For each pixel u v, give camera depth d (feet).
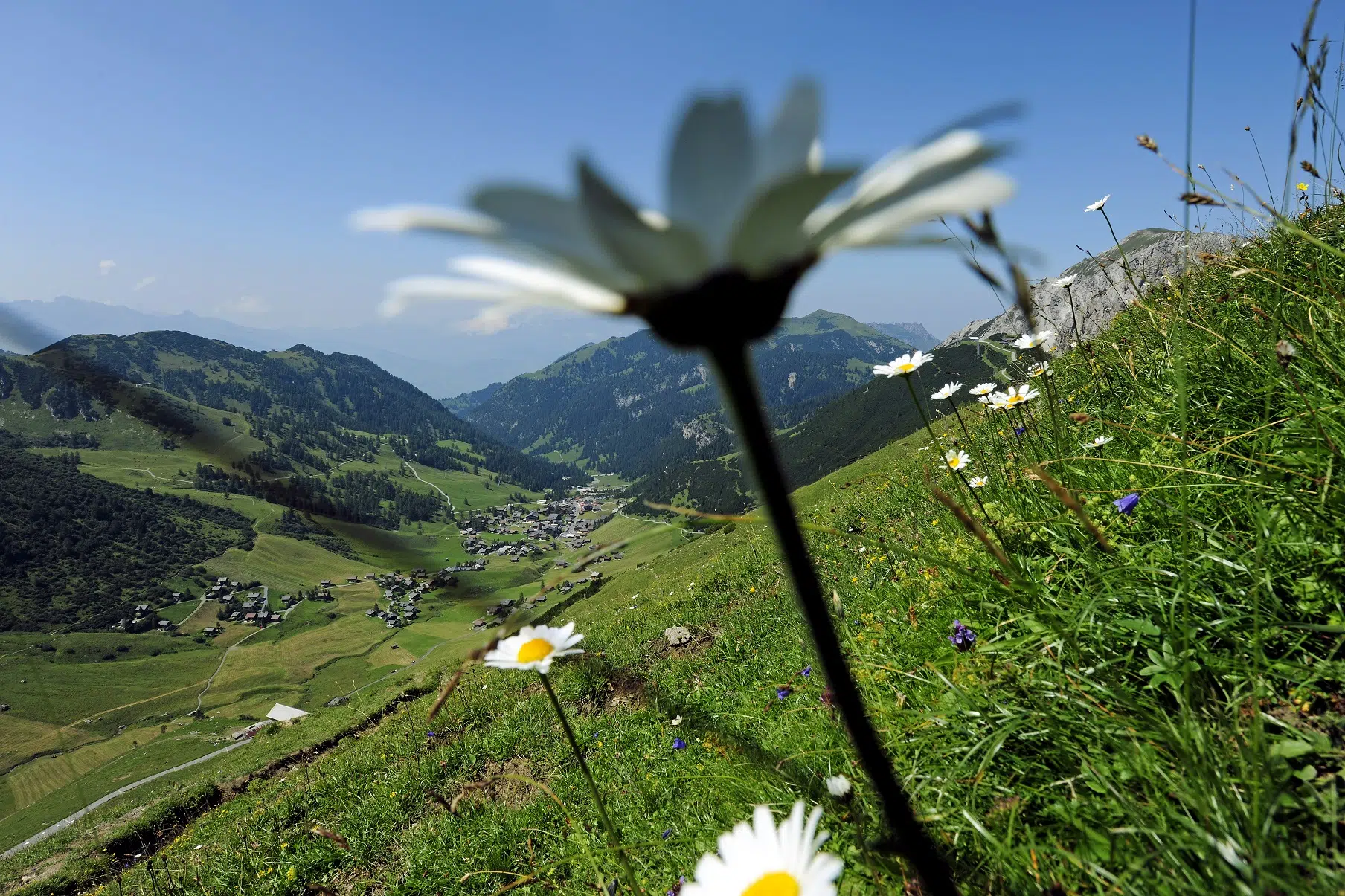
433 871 21.86
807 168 1.76
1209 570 6.24
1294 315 8.91
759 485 1.84
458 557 587.27
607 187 1.53
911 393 13.07
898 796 2.04
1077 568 7.44
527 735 29.04
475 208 1.80
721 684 22.54
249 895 28.07
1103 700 5.69
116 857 62.49
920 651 8.80
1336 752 4.43
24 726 310.04
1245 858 3.98
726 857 3.46
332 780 38.45
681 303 1.65
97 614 480.23
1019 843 5.20
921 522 17.02
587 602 125.08
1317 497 5.96
